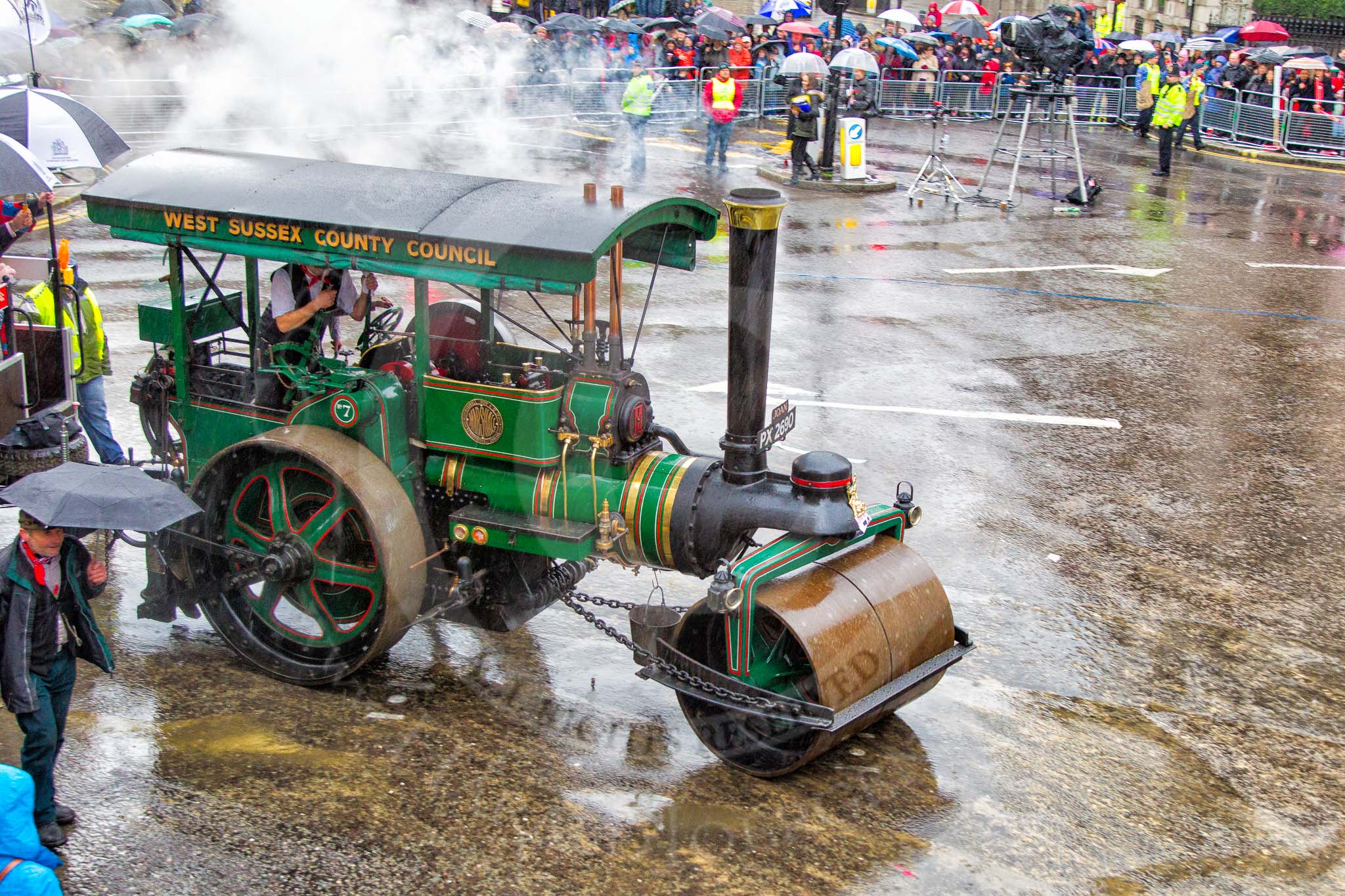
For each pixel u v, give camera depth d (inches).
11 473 215.9
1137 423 337.4
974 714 197.6
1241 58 952.9
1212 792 179.8
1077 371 380.2
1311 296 484.4
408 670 201.2
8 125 242.2
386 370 193.2
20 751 171.0
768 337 172.4
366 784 168.9
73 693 187.8
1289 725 199.3
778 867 156.7
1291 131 853.2
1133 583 246.5
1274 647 224.7
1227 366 391.5
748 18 972.6
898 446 310.0
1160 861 163.2
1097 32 1207.6
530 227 168.2
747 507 176.1
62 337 229.1
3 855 110.3
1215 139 910.4
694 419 315.6
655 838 161.2
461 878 151.0
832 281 476.4
